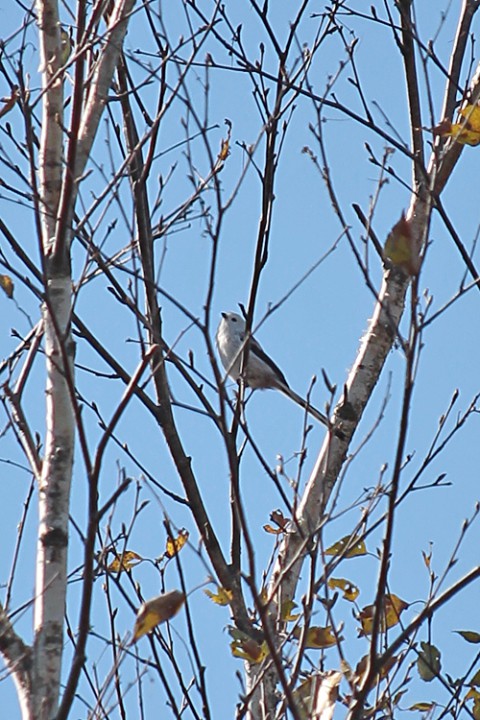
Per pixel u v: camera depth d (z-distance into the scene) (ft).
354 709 28.09
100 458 26.86
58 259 34.50
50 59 38.88
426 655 33.19
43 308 34.35
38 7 39.34
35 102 34.86
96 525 26.71
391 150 31.37
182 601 27.22
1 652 29.12
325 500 41.09
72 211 35.17
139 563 37.81
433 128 34.24
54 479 31.83
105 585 37.14
